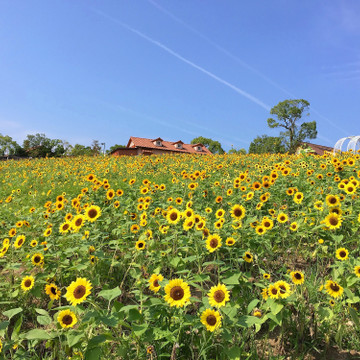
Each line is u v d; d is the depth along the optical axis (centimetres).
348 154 1380
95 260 417
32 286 364
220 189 856
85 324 238
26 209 833
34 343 265
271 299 273
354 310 294
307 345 294
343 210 503
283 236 485
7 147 9169
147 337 246
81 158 3166
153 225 530
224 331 240
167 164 1928
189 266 457
